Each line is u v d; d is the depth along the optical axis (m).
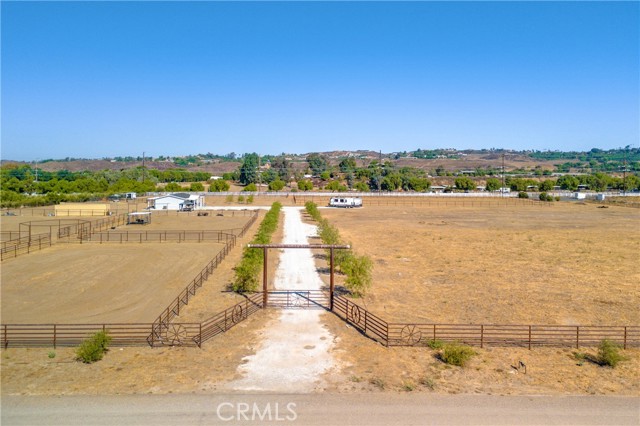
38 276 34.56
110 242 50.38
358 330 23.11
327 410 15.19
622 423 14.54
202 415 14.80
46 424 14.16
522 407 15.53
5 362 19.02
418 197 131.00
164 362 19.12
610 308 27.62
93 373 17.98
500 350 20.73
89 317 25.12
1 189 116.44
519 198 128.62
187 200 88.44
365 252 46.03
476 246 50.31
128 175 166.50
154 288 31.27
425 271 37.50
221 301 27.97
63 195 100.44
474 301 28.75
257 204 104.75
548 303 28.48
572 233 61.28
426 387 17.00
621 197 131.00
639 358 20.03
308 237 54.03
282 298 28.67
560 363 19.42
